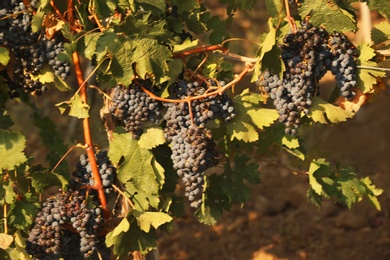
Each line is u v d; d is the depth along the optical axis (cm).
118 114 557
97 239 568
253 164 619
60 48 559
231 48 1551
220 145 650
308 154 630
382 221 1055
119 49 534
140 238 570
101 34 535
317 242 1034
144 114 552
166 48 542
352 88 546
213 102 552
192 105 550
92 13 550
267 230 1075
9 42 560
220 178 615
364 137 1252
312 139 1248
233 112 560
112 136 591
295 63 535
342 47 537
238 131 566
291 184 1178
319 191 583
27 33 557
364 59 541
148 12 541
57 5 559
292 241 1035
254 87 1386
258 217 1102
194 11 598
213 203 610
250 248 1037
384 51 560
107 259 595
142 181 572
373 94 567
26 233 578
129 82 539
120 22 554
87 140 569
